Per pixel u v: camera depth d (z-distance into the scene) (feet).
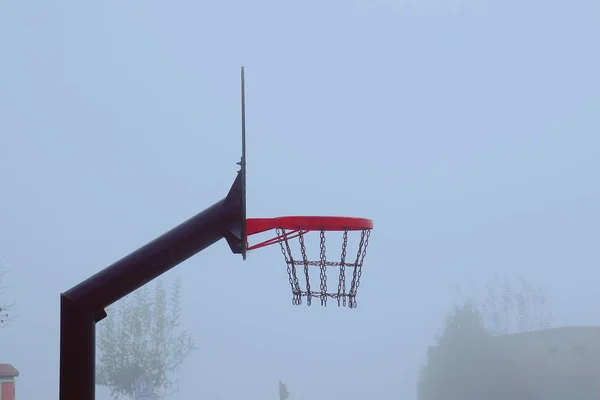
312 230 16.90
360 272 17.20
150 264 15.52
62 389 15.26
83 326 15.40
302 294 17.16
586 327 113.39
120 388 114.32
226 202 15.58
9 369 72.54
